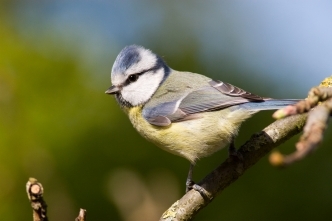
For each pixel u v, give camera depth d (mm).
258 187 2738
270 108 2691
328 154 2738
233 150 2682
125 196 2717
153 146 2754
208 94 2707
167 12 2811
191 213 2672
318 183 2736
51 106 2756
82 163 2748
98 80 2768
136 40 2799
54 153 2748
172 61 2781
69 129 2752
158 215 2707
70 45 2773
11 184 2740
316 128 2355
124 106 2738
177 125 2711
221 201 2738
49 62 2766
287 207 2734
